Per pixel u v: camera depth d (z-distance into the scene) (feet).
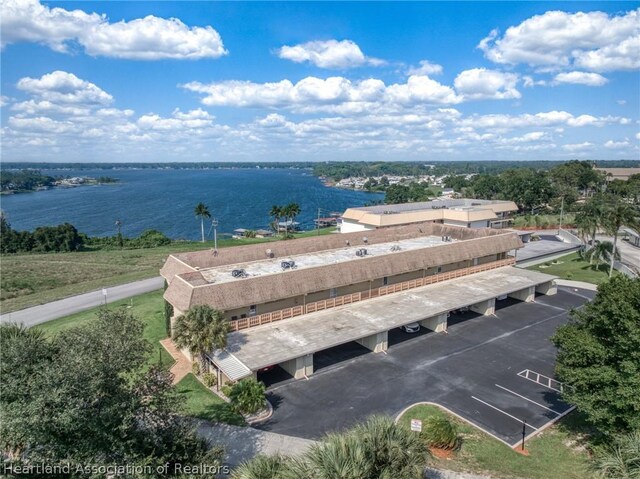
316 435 89.81
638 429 71.46
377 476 59.21
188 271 139.44
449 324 152.46
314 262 157.38
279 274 130.52
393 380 112.98
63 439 59.06
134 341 66.18
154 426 66.49
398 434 64.54
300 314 134.82
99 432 58.18
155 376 67.21
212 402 101.65
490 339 139.44
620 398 74.90
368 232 197.57
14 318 164.04
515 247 192.95
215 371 111.75
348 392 107.14
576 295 185.98
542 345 134.82
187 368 118.01
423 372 117.39
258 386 97.96
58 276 241.35
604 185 527.40
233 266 151.23
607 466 68.90
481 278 180.14
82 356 59.00
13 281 227.81
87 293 195.93
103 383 59.16
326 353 129.49
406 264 156.87
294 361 113.60
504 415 97.35
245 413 96.37
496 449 85.35
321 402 102.68
